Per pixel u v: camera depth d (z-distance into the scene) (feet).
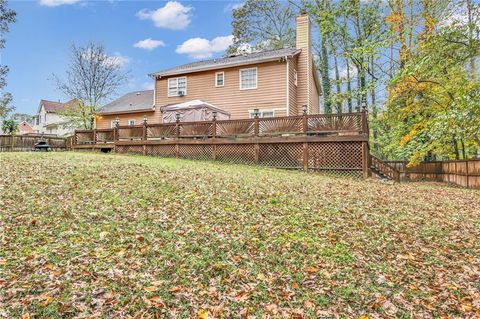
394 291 11.80
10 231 14.94
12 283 10.77
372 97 76.33
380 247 15.74
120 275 11.65
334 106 91.56
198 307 10.19
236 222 17.75
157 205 19.75
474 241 17.20
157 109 69.62
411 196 28.12
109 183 24.29
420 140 45.52
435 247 16.19
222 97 62.23
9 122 101.04
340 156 38.58
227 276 12.19
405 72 35.96
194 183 25.75
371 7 76.43
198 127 46.91
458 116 29.12
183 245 14.49
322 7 83.61
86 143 61.21
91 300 10.10
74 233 15.03
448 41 32.58
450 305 11.04
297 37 64.23
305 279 12.35
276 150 41.73
